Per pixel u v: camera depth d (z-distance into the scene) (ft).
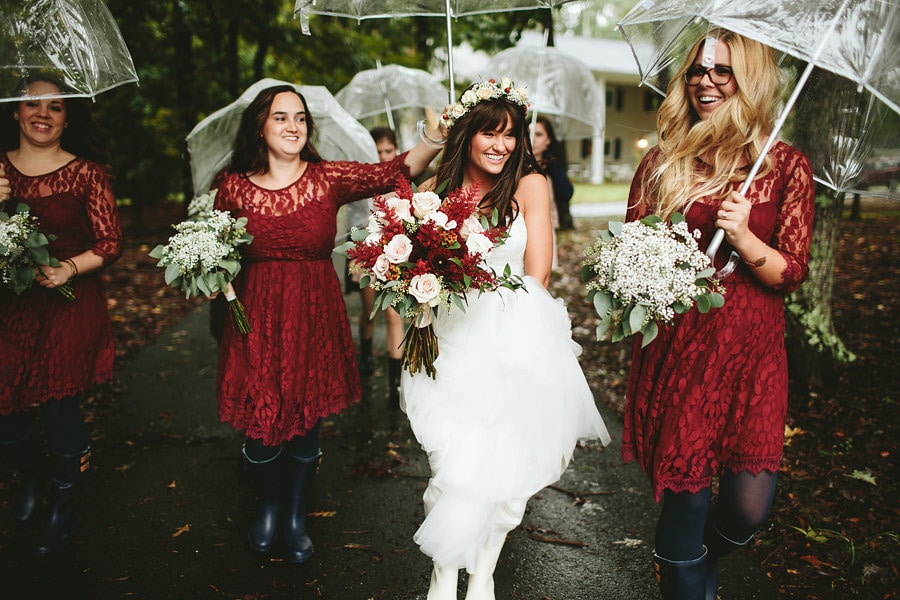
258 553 10.28
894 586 9.27
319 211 9.59
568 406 8.36
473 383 8.02
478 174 8.74
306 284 9.72
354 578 9.77
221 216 9.25
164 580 9.68
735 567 9.82
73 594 9.34
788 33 6.54
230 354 9.77
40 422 15.14
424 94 21.47
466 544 7.66
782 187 7.18
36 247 9.22
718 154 7.28
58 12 8.90
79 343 10.05
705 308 6.63
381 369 18.70
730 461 7.30
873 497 11.37
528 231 8.64
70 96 8.98
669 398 7.36
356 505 11.80
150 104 32.19
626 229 6.92
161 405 16.22
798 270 7.02
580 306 26.04
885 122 7.79
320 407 10.00
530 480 7.98
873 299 22.91
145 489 12.30
